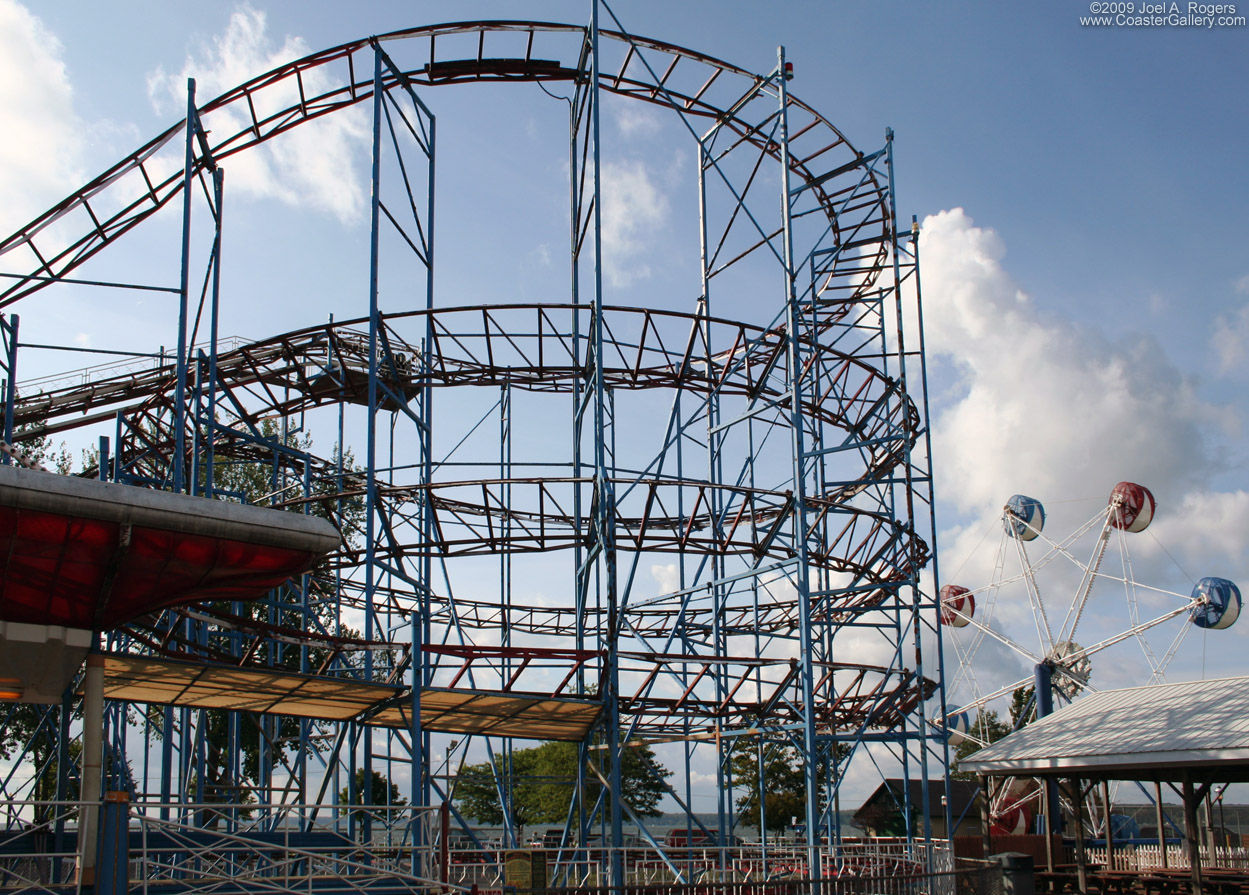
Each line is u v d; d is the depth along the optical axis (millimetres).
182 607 18469
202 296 25109
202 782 26750
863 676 28547
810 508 27188
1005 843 36969
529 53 28141
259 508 13570
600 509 22344
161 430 30016
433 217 28609
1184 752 25234
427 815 17109
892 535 26625
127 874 13055
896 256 30094
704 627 31609
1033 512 58000
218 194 25359
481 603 31375
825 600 26734
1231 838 41188
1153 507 54438
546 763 64125
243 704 21609
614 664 20984
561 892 15398
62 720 20391
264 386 28047
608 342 25297
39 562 13164
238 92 27172
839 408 28922
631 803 57094
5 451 15125
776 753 52812
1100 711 30734
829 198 32219
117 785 27266
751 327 25734
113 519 12484
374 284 23609
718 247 30328
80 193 27219
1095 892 30078
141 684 19250
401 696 20406
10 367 24984
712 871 24391
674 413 26188
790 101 29516
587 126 27062
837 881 17719
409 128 28031
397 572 22031
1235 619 51406
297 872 21031
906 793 25953
